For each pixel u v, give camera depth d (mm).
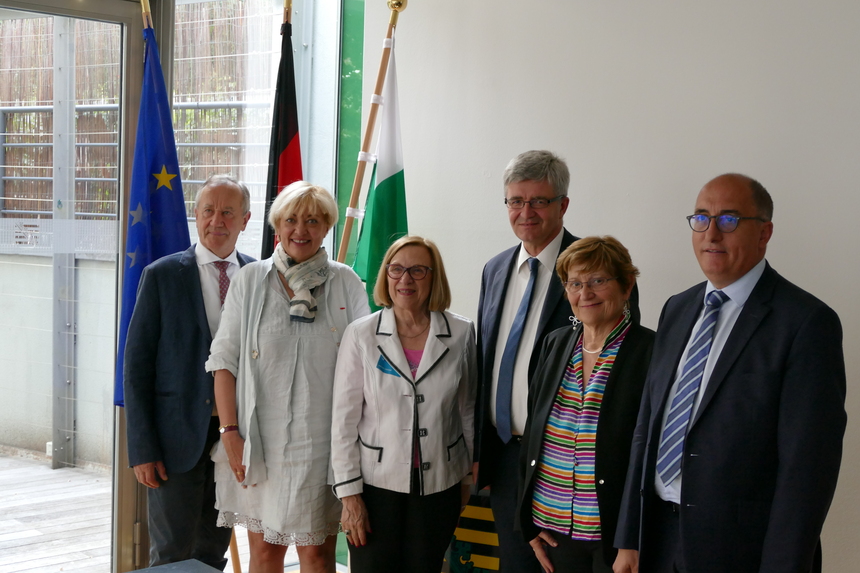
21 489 3088
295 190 2438
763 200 1710
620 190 2828
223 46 3715
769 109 2512
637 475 1826
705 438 1664
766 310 1656
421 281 2283
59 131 3055
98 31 3072
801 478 1529
